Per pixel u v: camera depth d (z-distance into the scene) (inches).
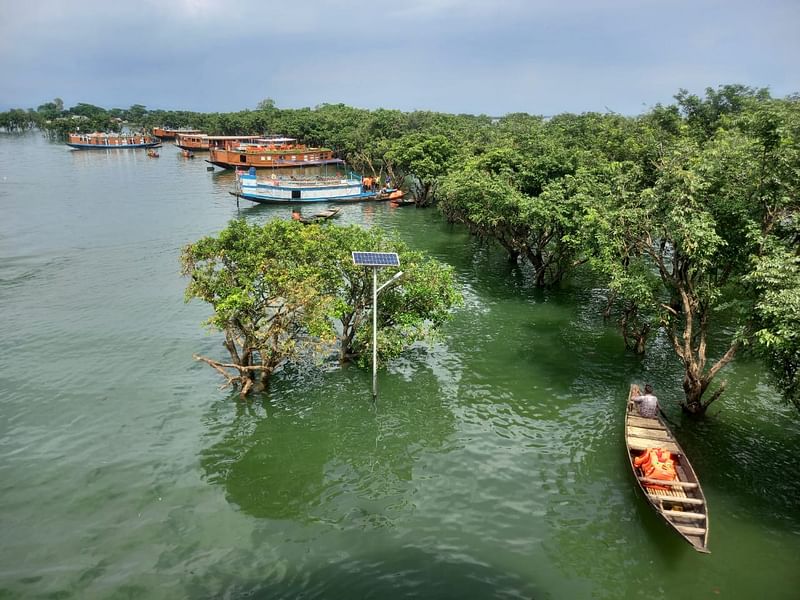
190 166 4379.9
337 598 568.7
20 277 1577.3
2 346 1134.4
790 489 733.3
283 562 615.2
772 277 695.1
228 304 827.4
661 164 965.2
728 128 1588.3
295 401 954.1
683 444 827.4
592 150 1721.2
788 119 983.6
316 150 4367.6
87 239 2014.0
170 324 1262.3
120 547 632.4
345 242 1027.9
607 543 644.7
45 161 4446.4
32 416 892.0
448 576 597.9
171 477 757.3
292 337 940.6
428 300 1033.5
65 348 1133.1
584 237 1107.3
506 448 829.2
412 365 1089.4
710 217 799.7
